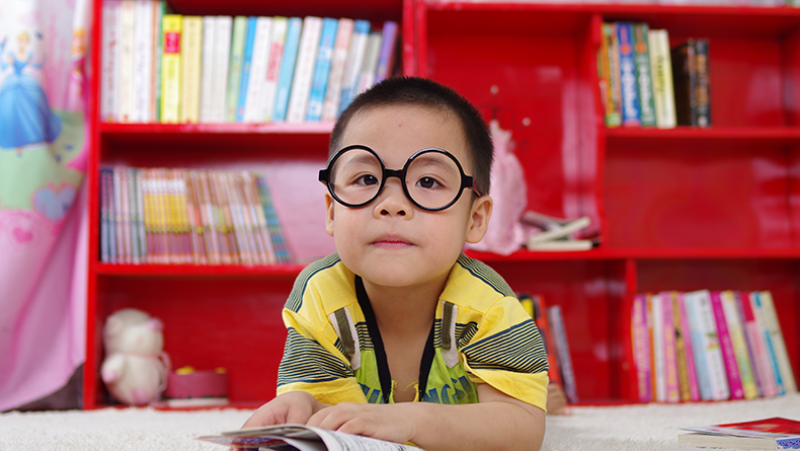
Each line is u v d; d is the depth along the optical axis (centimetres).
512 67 208
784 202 211
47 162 177
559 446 82
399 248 66
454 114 73
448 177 69
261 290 198
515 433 66
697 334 178
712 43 214
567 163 205
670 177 210
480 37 209
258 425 60
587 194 195
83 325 182
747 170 212
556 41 210
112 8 181
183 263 175
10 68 177
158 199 177
